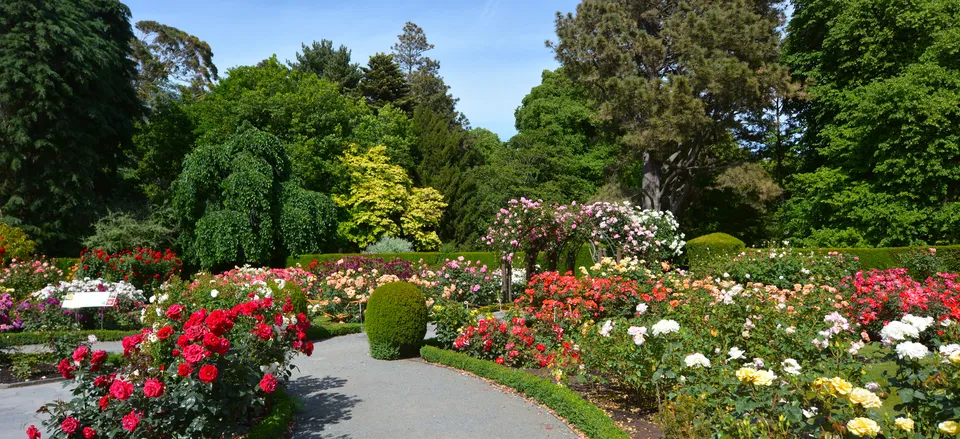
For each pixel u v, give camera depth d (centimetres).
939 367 313
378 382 714
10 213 1959
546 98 3077
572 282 814
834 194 1892
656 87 1988
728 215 2719
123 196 2434
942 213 1644
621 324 577
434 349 834
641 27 2273
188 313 737
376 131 2998
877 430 269
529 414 570
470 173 3041
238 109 2498
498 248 1314
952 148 1645
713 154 2611
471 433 516
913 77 1700
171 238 2209
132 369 437
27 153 1995
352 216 2652
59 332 1013
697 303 679
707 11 2017
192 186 2083
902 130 1700
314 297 1293
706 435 371
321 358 877
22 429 546
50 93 1933
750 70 1853
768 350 522
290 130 2572
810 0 2128
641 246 1411
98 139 2159
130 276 1350
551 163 2823
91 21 2120
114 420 404
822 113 2084
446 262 1478
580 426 512
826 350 500
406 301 862
